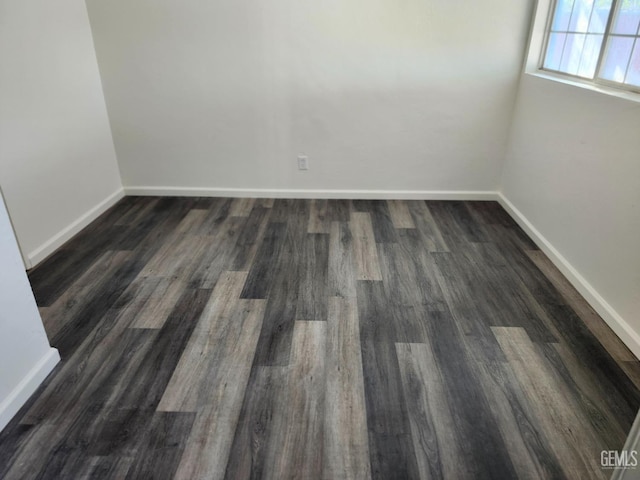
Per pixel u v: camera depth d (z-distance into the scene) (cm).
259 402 176
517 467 151
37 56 270
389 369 192
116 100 348
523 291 248
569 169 258
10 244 166
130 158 368
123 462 153
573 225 254
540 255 286
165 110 351
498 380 187
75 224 314
